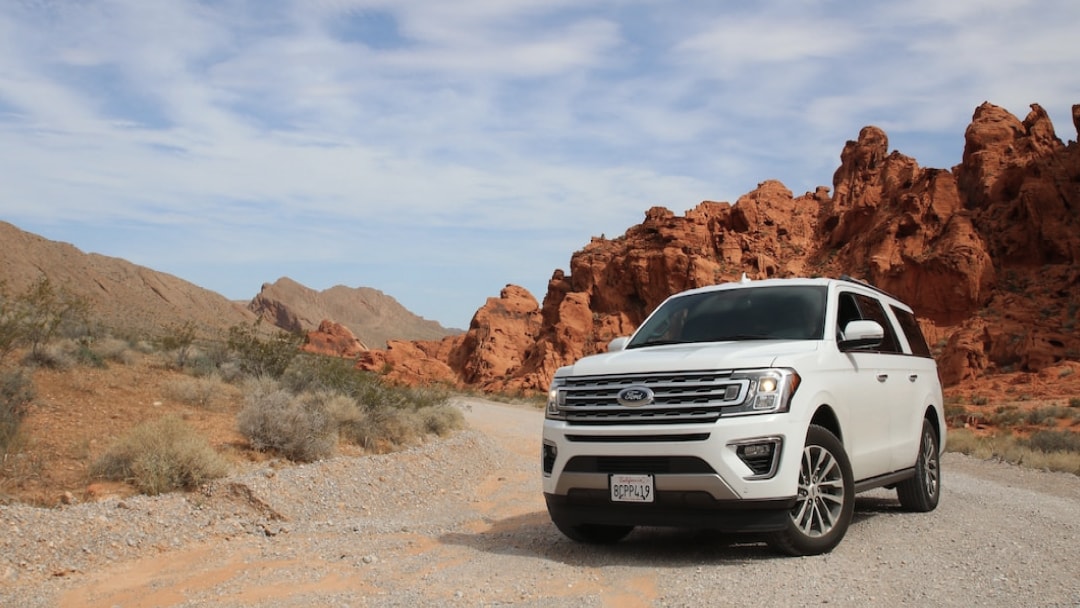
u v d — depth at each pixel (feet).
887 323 28.81
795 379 20.58
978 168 206.18
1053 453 57.93
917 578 17.99
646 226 254.27
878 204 233.55
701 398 20.35
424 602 17.19
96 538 25.23
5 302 50.21
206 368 58.34
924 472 29.27
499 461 54.54
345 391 55.88
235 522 29.14
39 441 34.37
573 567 20.10
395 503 36.70
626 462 20.68
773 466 19.58
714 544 22.70
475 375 276.62
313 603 17.75
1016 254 181.27
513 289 323.98
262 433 39.81
